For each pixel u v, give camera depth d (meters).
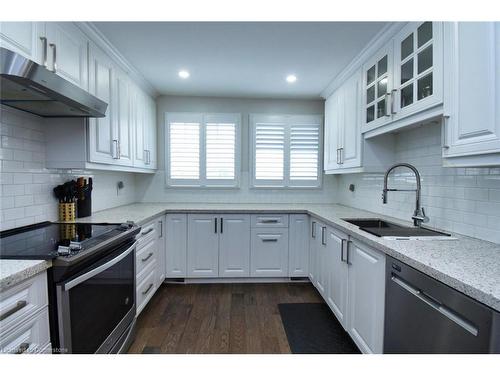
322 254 2.40
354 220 2.20
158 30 1.85
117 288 1.58
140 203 3.31
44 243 1.32
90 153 1.83
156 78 2.73
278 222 2.87
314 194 3.46
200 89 3.06
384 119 1.84
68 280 1.13
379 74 1.95
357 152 2.27
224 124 3.34
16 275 0.91
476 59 1.04
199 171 3.36
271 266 2.88
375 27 1.78
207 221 2.83
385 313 1.34
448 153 1.20
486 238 1.40
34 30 1.34
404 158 2.10
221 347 1.82
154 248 2.45
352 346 1.84
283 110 3.42
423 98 1.44
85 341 1.26
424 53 1.46
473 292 0.83
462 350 0.88
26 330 0.98
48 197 1.86
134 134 2.58
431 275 1.01
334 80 2.72
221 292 2.70
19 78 1.10
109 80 2.09
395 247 1.29
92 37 1.84
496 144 0.96
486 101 1.00
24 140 1.65
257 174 3.40
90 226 1.75
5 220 1.53
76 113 1.70
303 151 3.42
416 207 1.76
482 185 1.43
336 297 2.04
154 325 2.08
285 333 1.99
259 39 1.98
